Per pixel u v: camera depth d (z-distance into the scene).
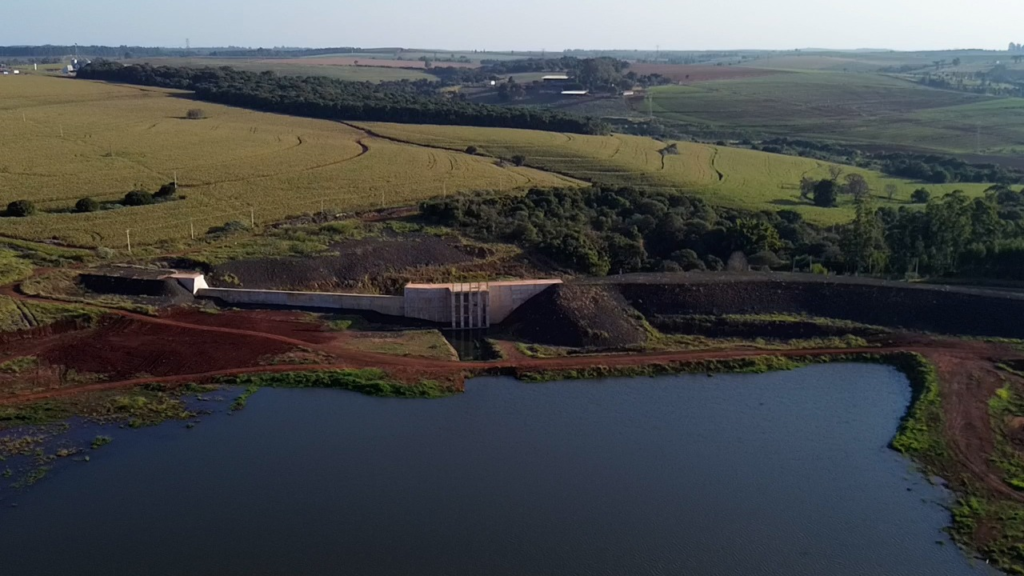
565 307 91.56
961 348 85.75
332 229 117.38
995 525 54.72
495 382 79.06
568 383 79.06
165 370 77.25
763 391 77.69
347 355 82.62
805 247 119.00
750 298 95.25
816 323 91.50
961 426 68.75
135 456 62.16
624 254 118.06
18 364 76.06
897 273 109.44
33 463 60.50
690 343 88.69
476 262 112.56
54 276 94.69
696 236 123.00
